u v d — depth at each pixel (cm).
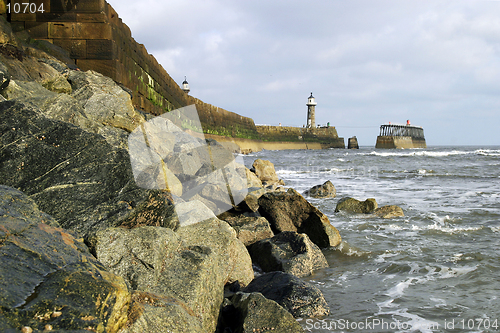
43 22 1175
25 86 541
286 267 452
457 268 472
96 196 257
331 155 4397
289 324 283
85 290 163
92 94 711
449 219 770
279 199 617
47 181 254
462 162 3045
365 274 462
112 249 245
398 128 9531
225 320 300
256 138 5950
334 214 848
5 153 259
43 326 140
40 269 168
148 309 204
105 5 1203
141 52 1593
